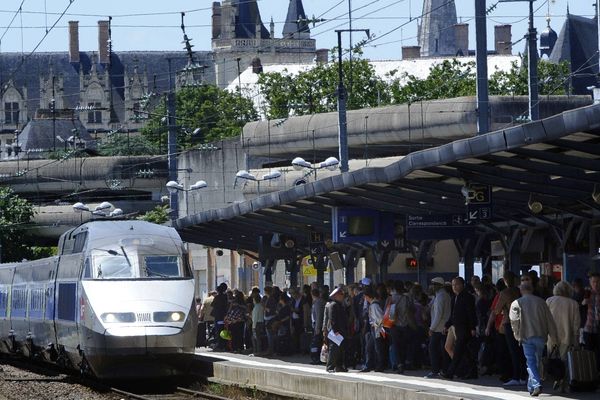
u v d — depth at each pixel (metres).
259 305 63.56
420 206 56.72
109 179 169.62
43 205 171.88
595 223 49.97
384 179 50.53
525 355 38.69
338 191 56.34
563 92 174.25
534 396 38.16
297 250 76.56
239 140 137.50
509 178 45.72
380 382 43.41
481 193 48.25
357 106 177.88
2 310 86.00
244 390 52.75
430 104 103.75
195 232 80.62
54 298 66.88
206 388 56.00
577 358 38.84
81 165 169.12
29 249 157.12
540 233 55.59
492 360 46.19
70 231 66.88
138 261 59.47
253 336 63.84
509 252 56.03
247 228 77.00
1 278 87.00
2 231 155.38
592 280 39.53
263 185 120.44
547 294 43.38
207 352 69.31
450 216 56.44
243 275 114.06
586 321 41.03
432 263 83.25
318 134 118.94
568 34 183.38
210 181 140.75
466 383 43.06
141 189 170.00
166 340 56.78
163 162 170.75
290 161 130.38
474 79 173.50
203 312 75.25
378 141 109.44
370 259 70.56
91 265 59.69
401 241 62.62
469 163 45.59
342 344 50.16
